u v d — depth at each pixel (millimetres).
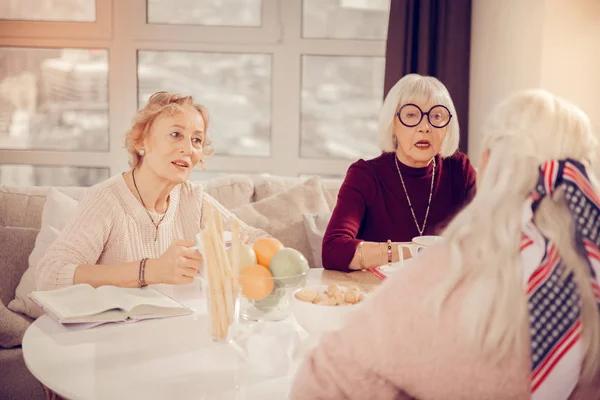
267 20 3570
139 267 1511
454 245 806
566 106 868
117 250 1772
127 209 1796
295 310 1261
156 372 1109
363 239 2055
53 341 1252
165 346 1229
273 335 1276
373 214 2047
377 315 824
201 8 3594
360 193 2027
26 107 3627
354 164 2100
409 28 3238
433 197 2068
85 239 1683
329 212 2639
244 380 1079
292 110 3643
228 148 3719
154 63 3625
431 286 804
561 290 777
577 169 811
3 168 3676
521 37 2809
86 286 1469
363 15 3604
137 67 3609
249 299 1352
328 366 856
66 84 3615
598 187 834
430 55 3281
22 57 3588
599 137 2646
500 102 910
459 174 2119
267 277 1315
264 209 2592
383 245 1765
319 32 3619
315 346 909
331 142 3715
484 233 798
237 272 1247
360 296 1293
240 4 3596
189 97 1834
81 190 2592
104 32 3541
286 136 3664
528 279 781
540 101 865
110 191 1794
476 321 760
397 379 818
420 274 822
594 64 2652
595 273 789
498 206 811
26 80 3605
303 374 885
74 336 1280
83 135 3660
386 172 2064
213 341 1254
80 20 3570
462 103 3297
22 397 1918
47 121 3643
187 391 1034
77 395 1018
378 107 3688
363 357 828
